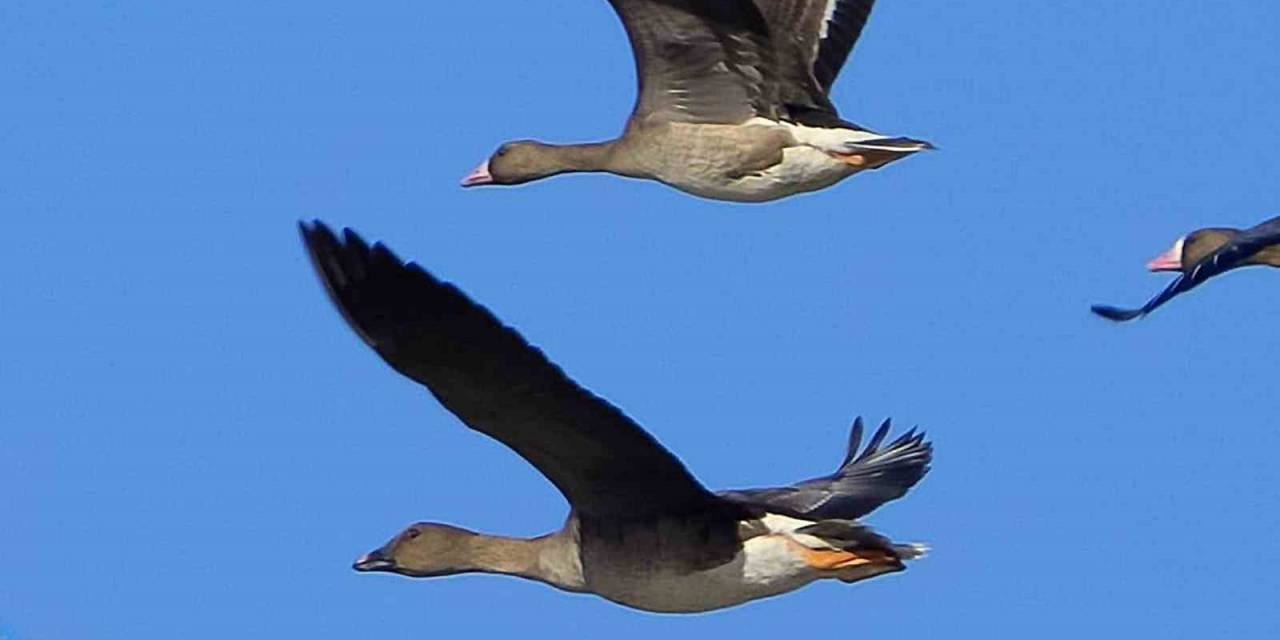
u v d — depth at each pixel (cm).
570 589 1564
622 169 2033
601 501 1496
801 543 1503
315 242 1271
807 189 2003
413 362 1305
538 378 1329
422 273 1277
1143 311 1636
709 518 1506
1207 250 2100
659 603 1531
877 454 1689
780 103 2005
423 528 1620
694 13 1981
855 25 2048
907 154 1986
